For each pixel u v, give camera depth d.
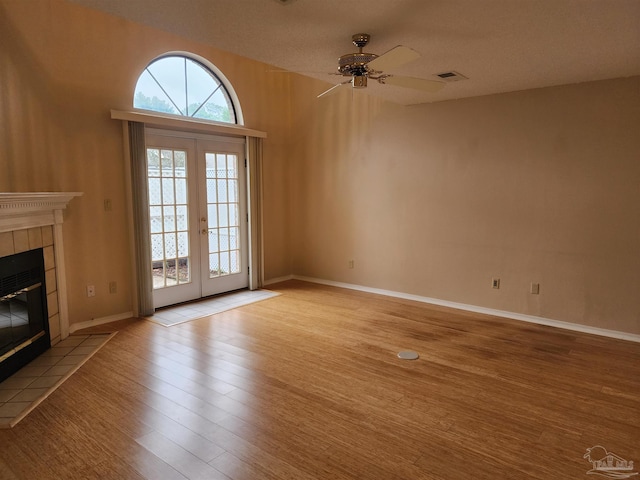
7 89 3.32
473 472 2.03
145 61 4.36
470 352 3.50
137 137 4.22
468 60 3.22
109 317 4.27
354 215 5.58
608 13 2.37
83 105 3.90
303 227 6.18
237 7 2.31
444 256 4.84
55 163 3.72
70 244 3.91
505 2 2.25
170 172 4.73
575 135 3.90
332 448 2.21
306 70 3.53
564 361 3.32
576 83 3.85
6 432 2.35
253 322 4.28
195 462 2.09
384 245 5.33
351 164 5.53
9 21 3.33
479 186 4.50
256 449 2.20
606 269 3.85
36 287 3.39
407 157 5.01
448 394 2.80
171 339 3.79
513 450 2.20
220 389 2.86
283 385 2.92
